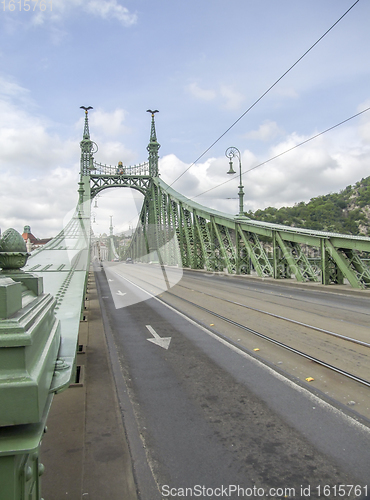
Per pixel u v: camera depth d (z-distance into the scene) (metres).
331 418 3.39
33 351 1.09
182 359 5.50
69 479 2.43
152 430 3.25
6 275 1.68
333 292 13.34
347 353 5.43
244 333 7.01
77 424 3.30
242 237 20.66
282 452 2.83
